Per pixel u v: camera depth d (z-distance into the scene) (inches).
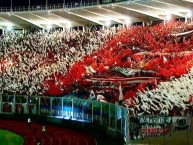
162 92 1609.3
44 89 2053.4
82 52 2258.9
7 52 2536.9
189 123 1122.7
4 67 2367.1
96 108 1609.3
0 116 2046.0
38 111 1932.8
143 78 1801.2
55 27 2701.8
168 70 1785.2
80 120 1724.9
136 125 1193.4
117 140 1374.3
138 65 1919.3
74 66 2140.7
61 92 1971.0
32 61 2351.1
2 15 2571.4
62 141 1545.3
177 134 1132.5
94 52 2209.6
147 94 1641.2
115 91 1779.0
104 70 1999.3
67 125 1787.6
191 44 1911.9
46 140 1568.7
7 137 1635.1
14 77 2239.2
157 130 1157.1
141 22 2377.0
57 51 2367.1
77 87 1946.4
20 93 2116.1
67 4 2456.9
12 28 2810.0
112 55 2092.8
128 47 2098.9
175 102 1513.3
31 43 2546.8
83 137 1592.0
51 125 1859.0
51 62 2279.8
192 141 1114.1
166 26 2144.4
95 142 1460.4
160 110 1480.1
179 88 1603.1
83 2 2480.3
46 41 2506.2
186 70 1722.4
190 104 1461.6
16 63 2384.4
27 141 1551.4
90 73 2021.4
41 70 2225.6
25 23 2674.7
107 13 2321.6
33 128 1807.3
